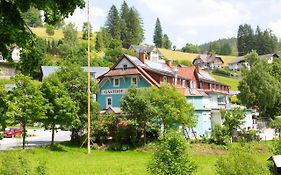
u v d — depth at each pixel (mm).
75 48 145250
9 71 86312
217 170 20906
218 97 81062
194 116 53031
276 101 92750
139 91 50125
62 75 49344
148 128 50500
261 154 47750
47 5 10547
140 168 34312
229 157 20672
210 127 65562
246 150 21781
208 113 64688
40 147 44781
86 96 49250
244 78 93812
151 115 49219
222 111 55469
